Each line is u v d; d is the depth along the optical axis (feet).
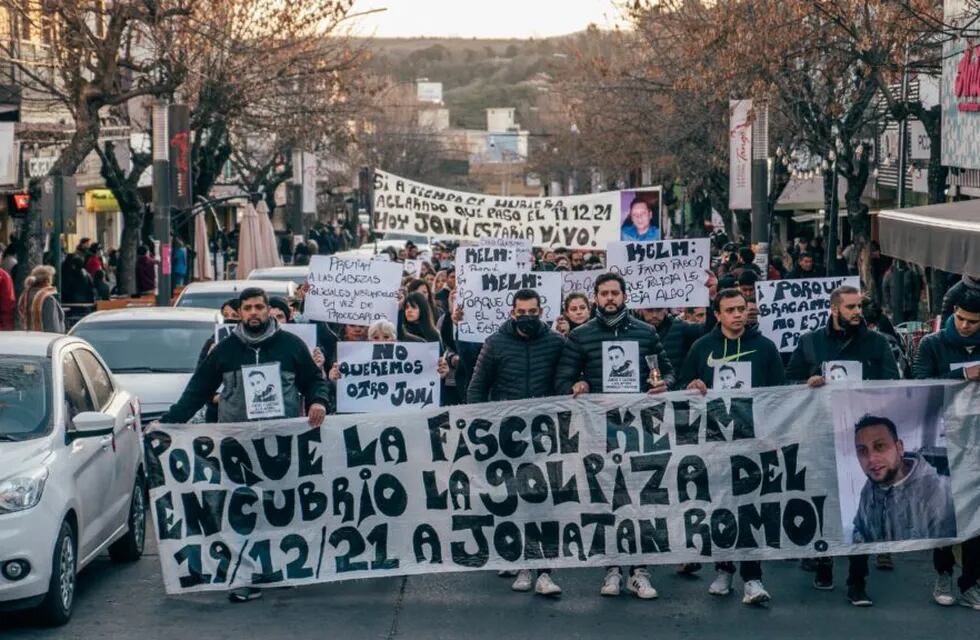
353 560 32.78
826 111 83.87
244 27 101.50
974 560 31.68
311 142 152.66
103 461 33.42
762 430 32.58
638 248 44.11
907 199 111.75
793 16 74.43
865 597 31.91
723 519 32.45
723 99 91.66
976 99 74.69
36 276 62.49
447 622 30.40
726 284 48.62
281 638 29.25
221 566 32.42
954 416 32.40
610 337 33.96
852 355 34.04
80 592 33.35
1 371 32.24
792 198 153.58
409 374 39.70
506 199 69.36
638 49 146.20
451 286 62.39
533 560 32.71
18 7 86.69
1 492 28.76
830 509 32.40
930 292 82.99
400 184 69.36
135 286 110.63
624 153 144.87
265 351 33.17
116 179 107.24
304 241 153.28
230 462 32.65
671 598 32.58
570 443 32.78
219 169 121.19
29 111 106.93
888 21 69.77
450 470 32.89
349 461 32.89
